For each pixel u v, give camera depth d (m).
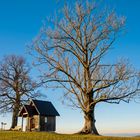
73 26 39.28
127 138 30.31
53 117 58.75
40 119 56.59
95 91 38.34
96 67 38.41
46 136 29.31
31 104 58.53
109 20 39.00
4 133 32.72
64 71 38.53
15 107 60.62
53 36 39.38
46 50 39.53
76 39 39.16
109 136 32.34
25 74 61.41
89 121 38.31
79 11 39.25
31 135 30.27
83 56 38.81
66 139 27.33
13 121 60.53
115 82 37.00
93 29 39.00
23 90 60.22
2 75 60.47
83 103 38.47
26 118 57.59
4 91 60.00
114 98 37.47
